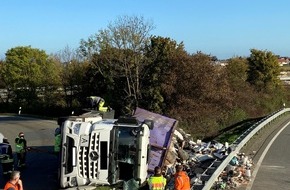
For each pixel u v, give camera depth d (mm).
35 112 49312
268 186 11992
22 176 15141
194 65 29203
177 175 10031
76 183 12133
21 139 16641
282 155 16547
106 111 14969
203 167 14102
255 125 21719
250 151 17359
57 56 56344
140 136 11945
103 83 34500
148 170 13305
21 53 51812
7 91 53688
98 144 11984
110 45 33531
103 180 11961
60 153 12250
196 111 28234
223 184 11773
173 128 15211
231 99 30688
